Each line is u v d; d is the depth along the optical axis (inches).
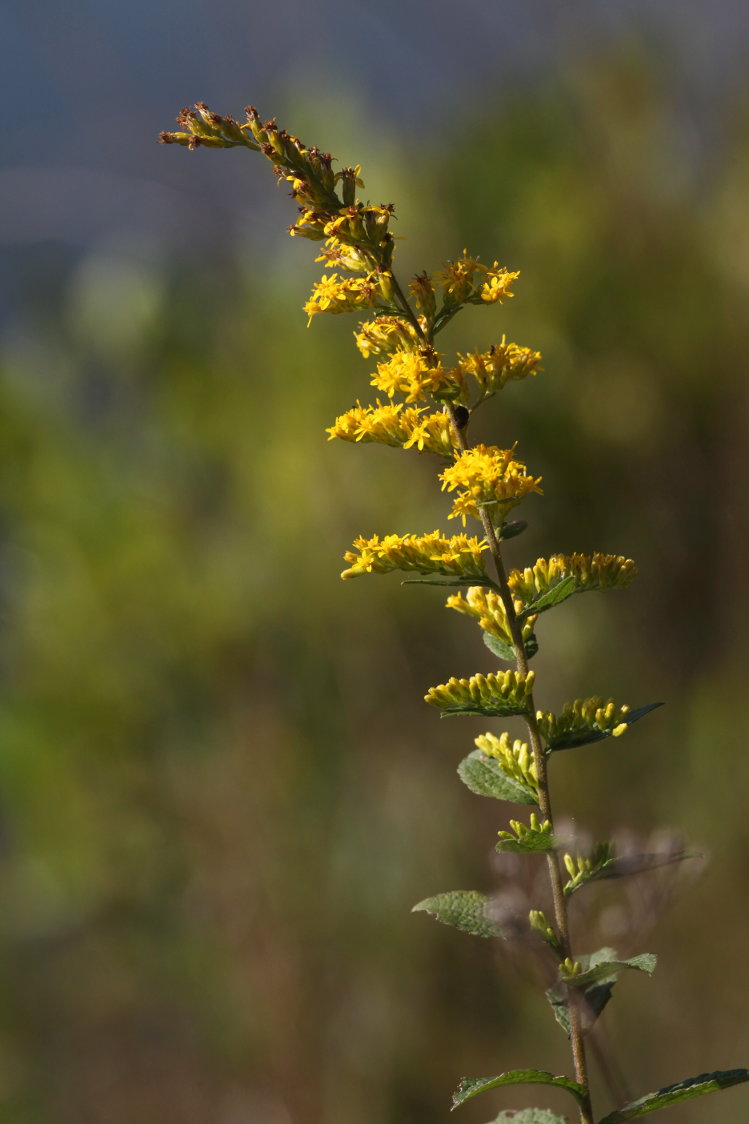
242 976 232.7
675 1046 197.5
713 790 213.9
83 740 257.1
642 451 241.3
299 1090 218.7
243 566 259.8
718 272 241.3
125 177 251.8
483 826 224.5
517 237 244.8
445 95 258.4
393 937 223.5
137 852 253.8
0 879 265.3
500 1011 216.8
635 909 94.7
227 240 261.1
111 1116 231.1
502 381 77.7
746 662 224.2
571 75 254.2
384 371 77.6
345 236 77.0
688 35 252.1
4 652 271.3
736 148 243.0
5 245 257.6
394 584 244.5
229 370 266.1
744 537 228.5
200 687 256.5
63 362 277.4
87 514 262.5
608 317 242.1
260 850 238.1
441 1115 211.6
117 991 247.4
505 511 77.0
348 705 243.4
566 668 237.3
